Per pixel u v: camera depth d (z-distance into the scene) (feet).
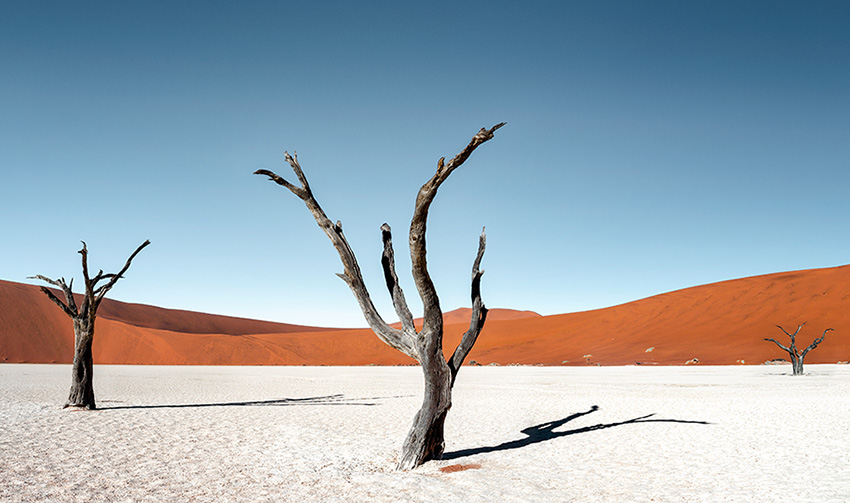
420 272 28.96
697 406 59.82
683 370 141.49
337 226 31.22
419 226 27.99
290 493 24.53
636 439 39.83
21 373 127.13
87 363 56.80
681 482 26.58
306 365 246.27
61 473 27.61
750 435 40.45
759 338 188.24
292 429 44.60
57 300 56.90
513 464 31.14
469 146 25.20
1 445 34.94
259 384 102.06
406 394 80.53
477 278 32.65
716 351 182.91
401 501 23.21
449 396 30.86
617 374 127.65
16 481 25.68
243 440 39.04
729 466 30.14
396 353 270.05
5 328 229.25
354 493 24.56
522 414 55.93
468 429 45.98
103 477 27.02
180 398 72.18
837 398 65.36
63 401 64.23
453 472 28.84
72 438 38.37
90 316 56.85
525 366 195.31
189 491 24.72
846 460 31.30
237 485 25.94
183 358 242.99
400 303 31.94
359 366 220.43
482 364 220.43
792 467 29.66
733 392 76.33
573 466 30.55
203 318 383.86
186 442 37.81
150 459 31.73
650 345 204.03
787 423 45.93
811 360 163.32
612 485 26.04
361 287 31.65
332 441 38.91
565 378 114.32
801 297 212.02
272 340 283.38
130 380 110.01
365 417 53.16
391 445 37.42
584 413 56.08
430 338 30.32
